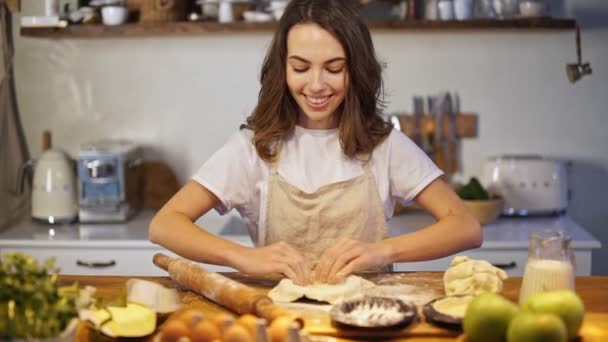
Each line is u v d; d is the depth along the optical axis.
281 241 1.95
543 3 3.29
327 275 1.76
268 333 1.28
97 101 3.57
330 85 1.94
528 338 1.26
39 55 3.55
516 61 3.47
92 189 3.29
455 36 3.46
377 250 1.83
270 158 2.09
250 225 2.20
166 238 1.95
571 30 3.44
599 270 3.55
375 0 3.42
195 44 3.52
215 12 3.37
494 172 3.32
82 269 3.06
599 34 3.44
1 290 1.25
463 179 3.52
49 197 3.29
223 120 3.56
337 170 2.10
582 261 2.97
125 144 3.48
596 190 3.52
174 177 3.57
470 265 1.69
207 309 1.62
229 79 3.54
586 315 1.54
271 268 1.77
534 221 3.26
